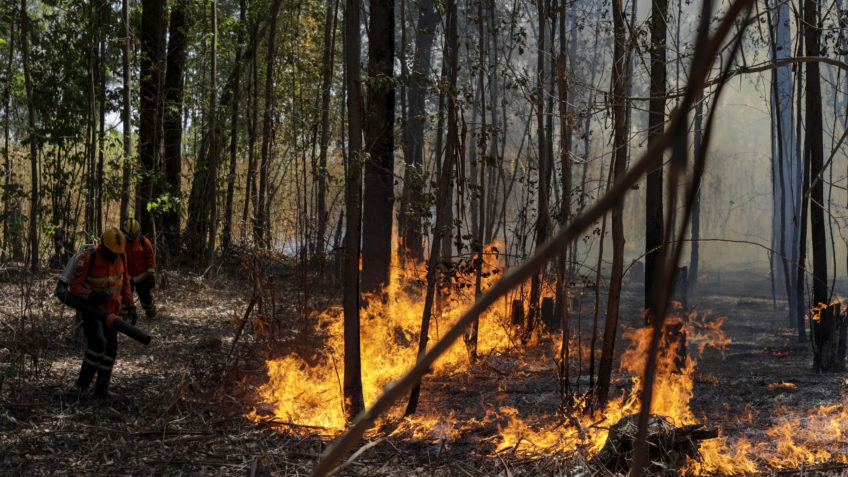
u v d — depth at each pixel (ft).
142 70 47.14
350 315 21.38
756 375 28.81
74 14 44.96
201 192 55.72
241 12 56.44
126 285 23.71
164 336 32.07
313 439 19.79
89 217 43.27
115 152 44.78
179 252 52.21
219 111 56.54
